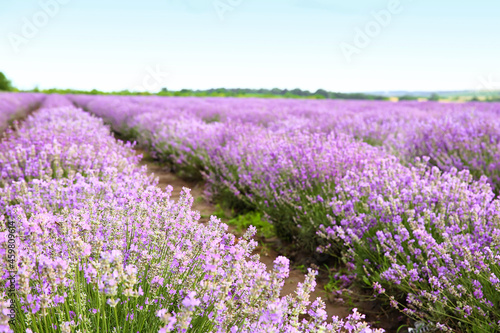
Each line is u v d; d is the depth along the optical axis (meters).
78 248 1.68
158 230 2.21
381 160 3.95
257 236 4.69
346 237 3.30
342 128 8.49
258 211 5.29
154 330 1.82
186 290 1.92
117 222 2.24
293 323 1.65
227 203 5.64
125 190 2.93
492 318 2.40
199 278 2.05
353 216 3.34
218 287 1.74
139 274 2.01
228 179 5.91
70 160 4.55
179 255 1.96
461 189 3.15
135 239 2.30
